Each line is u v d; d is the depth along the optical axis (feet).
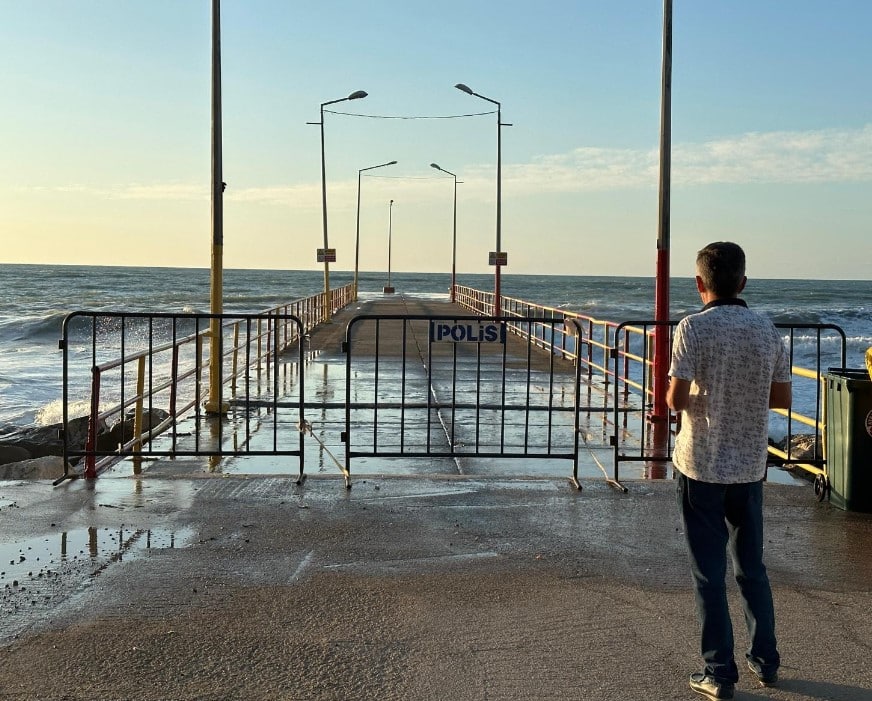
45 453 41.45
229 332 106.73
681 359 13.19
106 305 242.58
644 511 23.32
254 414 42.52
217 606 16.47
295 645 14.84
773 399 13.46
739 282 13.52
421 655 14.52
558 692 13.29
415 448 34.19
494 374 59.06
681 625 15.83
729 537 13.89
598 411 44.62
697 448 13.26
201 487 25.23
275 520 22.02
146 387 60.70
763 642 13.52
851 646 15.06
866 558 19.67
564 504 23.91
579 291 395.55
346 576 18.13
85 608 16.30
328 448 34.14
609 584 17.85
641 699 13.09
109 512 22.53
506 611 16.40
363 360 66.44
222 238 41.65
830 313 184.75
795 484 27.14
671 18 37.37
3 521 21.68
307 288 399.03
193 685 13.42
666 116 37.55
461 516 22.62
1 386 69.21
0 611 16.12
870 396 22.93
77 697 13.00
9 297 279.08
